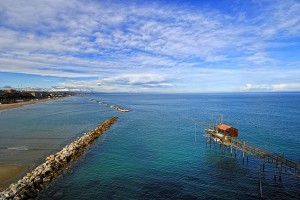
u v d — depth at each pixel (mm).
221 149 48094
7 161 38875
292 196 27922
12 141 53688
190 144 52719
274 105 167375
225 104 188000
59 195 27688
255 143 53000
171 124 82375
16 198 25484
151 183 31359
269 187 30203
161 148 49188
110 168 36844
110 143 53656
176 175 34188
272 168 36812
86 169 36281
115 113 119938
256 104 181250
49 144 51500
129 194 28203
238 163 39281
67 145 49062
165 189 29641
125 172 35188
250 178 33094
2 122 84062
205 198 27391
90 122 86938
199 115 109875
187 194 28344
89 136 57312
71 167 37094
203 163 39375
